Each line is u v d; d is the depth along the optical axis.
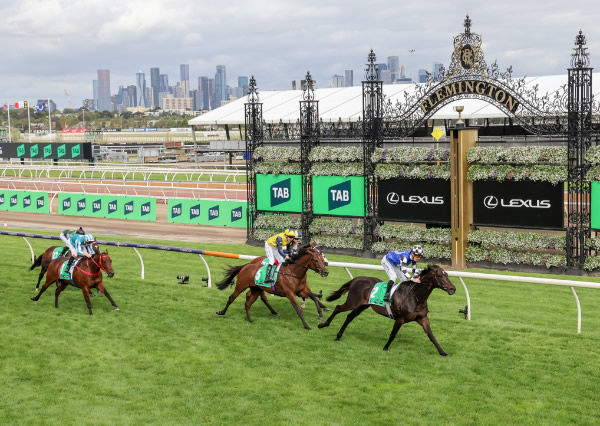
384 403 7.13
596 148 13.70
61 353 8.84
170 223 23.58
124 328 10.02
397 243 16.52
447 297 12.09
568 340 9.13
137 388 7.64
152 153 59.06
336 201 17.36
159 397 7.38
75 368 8.28
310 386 7.64
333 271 14.70
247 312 10.43
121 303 11.55
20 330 9.89
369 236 16.98
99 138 95.56
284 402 7.20
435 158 15.69
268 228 18.64
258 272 10.13
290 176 18.08
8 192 28.02
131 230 21.97
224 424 6.69
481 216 15.20
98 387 7.66
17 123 174.38
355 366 8.25
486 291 12.66
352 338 9.45
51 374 8.07
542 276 14.04
